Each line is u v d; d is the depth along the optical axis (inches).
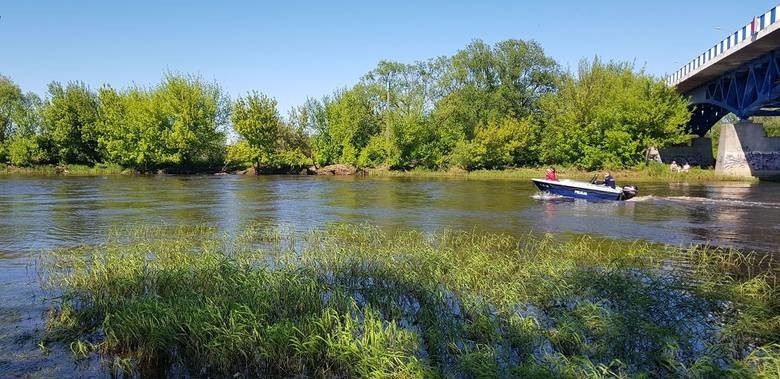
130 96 2405.3
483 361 252.2
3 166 2324.1
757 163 1852.9
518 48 2773.1
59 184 1595.7
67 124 2372.0
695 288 379.2
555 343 287.7
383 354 257.3
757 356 267.7
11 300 379.9
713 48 1646.2
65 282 417.7
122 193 1296.8
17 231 700.7
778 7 1180.5
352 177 2151.8
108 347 291.6
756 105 1558.8
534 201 1115.9
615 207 994.7
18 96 2694.4
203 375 266.4
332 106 2576.3
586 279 392.5
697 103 2198.6
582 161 2244.1
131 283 375.2
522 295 368.8
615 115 2146.9
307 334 284.7
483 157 2363.4
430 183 1739.7
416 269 432.1
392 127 2452.0
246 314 299.6
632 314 315.6
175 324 294.8
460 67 2802.7
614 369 258.4
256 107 2388.0
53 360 280.4
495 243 605.3
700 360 249.0
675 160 2225.6
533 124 2490.2
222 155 2488.9
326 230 705.0
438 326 302.8
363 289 377.7
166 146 2297.0
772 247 590.6
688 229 727.1
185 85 2365.9
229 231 704.4
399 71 3063.5
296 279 365.7
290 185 1630.2
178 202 1087.0
